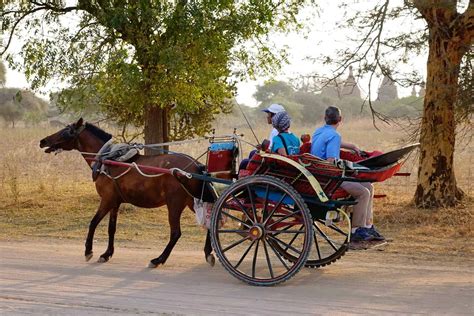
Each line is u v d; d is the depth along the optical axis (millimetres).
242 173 8789
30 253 10875
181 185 9578
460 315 6875
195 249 11352
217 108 17719
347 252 10703
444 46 13289
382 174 8344
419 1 12211
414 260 10086
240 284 8469
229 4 14062
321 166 8258
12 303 7543
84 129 10711
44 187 18406
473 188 16984
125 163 9852
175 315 6980
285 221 8594
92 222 10148
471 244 11188
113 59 13883
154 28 13969
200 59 14500
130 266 9742
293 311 7086
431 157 13867
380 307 7207
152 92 14508
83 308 7297
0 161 25250
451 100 13641
